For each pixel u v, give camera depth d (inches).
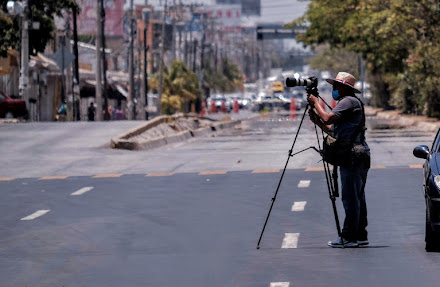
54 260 916.0
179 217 1197.7
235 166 1898.4
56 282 805.2
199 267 857.5
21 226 1162.0
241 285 768.3
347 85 940.6
